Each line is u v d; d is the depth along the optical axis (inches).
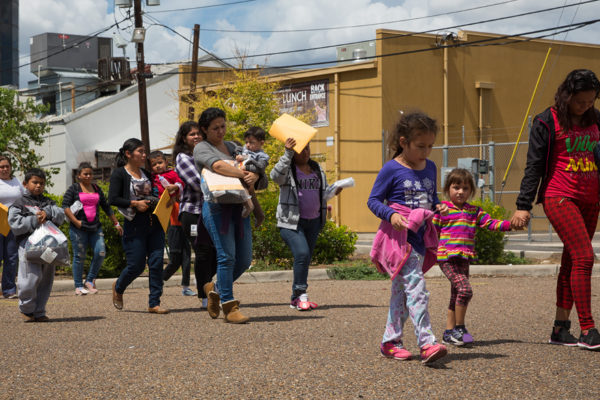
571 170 223.1
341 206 1152.2
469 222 230.1
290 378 181.8
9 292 383.2
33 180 289.6
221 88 976.3
